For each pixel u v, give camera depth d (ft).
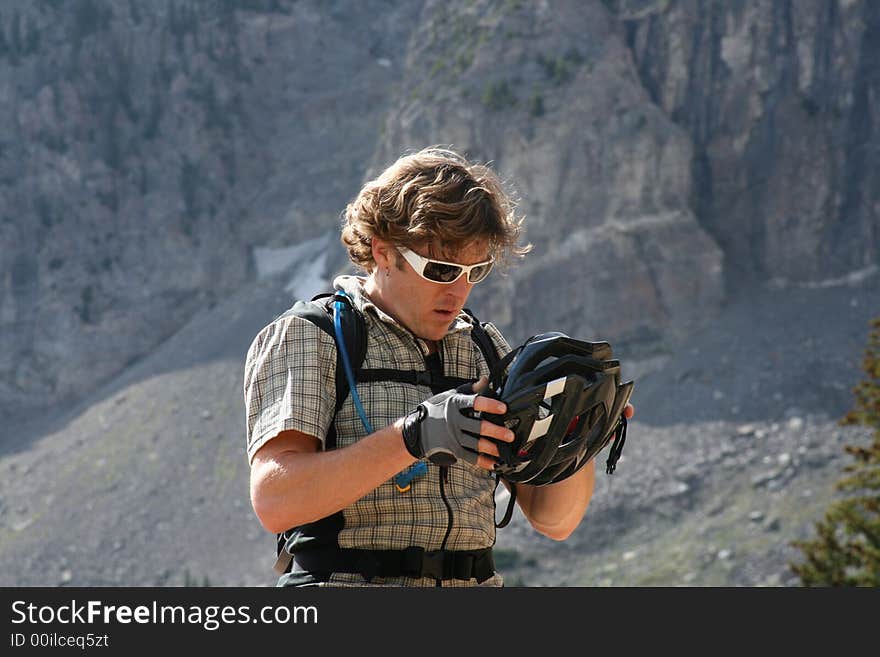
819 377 500.33
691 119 595.06
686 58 598.34
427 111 608.60
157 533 527.40
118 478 575.79
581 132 575.79
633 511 449.06
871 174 564.30
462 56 629.92
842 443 458.50
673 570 397.80
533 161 576.20
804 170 573.74
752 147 584.40
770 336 529.86
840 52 574.15
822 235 568.41
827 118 574.97
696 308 554.46
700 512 438.40
